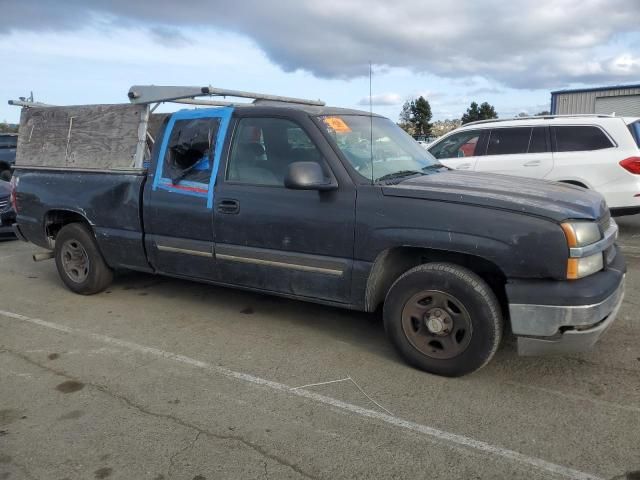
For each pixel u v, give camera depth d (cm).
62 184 554
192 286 599
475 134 861
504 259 333
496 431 305
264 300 544
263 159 428
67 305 545
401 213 364
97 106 540
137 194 494
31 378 381
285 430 310
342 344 432
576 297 318
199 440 301
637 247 743
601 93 3150
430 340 370
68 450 293
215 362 403
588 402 334
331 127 415
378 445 294
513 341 427
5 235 922
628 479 262
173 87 473
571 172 776
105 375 384
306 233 402
